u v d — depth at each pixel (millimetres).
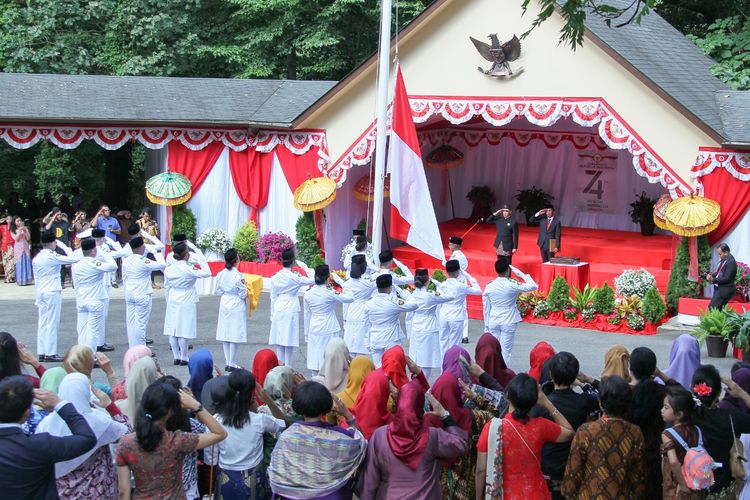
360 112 24438
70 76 26609
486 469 7641
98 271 17438
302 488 7402
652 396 8180
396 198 16969
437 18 23000
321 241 25312
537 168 30375
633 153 21688
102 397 7902
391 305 14930
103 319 17703
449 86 23125
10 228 25578
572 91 22062
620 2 27625
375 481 7520
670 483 7938
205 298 24516
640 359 9219
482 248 27250
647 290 22016
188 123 24922
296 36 33812
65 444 6656
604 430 7434
